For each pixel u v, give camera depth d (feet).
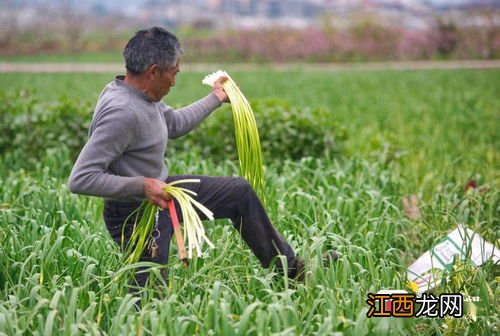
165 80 29.12
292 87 141.08
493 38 239.71
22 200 41.81
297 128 59.88
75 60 252.01
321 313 28.27
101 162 28.09
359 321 25.61
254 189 33.35
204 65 223.51
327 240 35.47
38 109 61.62
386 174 50.39
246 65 225.76
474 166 59.88
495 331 29.53
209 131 60.23
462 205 39.88
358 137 79.61
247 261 33.35
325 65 226.38
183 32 359.66
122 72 192.95
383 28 246.47
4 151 62.34
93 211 41.52
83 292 29.19
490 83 144.56
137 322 25.94
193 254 32.45
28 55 279.90
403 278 32.32
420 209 44.80
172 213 28.30
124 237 30.68
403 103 110.83
